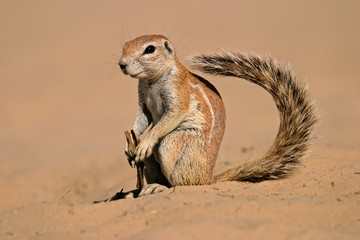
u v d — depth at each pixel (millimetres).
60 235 8836
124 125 32312
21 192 19344
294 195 10680
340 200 10133
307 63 42156
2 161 24688
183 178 11945
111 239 8633
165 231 8250
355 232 8820
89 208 10039
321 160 13945
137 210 9703
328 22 56062
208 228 8289
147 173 12930
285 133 12891
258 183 12297
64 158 24688
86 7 63500
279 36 50531
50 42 50938
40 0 67250
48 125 32969
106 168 21750
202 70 12898
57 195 19141
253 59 12867
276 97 12992
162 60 12000
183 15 58406
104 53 45688
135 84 41219
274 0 67000
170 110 12000
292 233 8289
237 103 35875
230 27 54062
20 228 9617
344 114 30750
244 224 8555
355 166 13461
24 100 37531
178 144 11867
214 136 12188
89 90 39812
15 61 46281
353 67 41062
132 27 52125
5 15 61000
